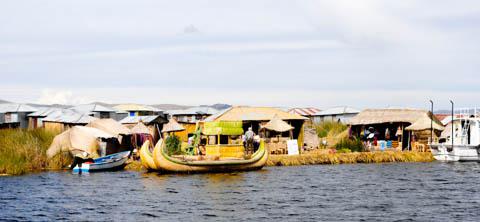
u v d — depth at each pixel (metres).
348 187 38.91
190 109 85.69
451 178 44.38
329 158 54.94
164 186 38.44
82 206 31.50
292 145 56.22
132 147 55.00
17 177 43.03
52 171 46.94
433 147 59.50
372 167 51.97
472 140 59.16
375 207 31.58
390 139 66.62
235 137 49.84
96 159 46.72
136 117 65.38
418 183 41.28
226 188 37.78
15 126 77.12
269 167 50.78
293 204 32.34
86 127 50.34
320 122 78.56
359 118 67.19
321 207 31.50
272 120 57.50
